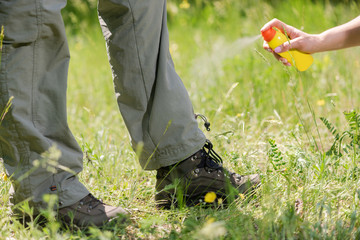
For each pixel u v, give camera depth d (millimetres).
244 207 2084
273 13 6258
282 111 3760
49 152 1853
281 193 2219
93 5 6160
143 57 2010
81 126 3791
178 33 7281
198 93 4320
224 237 1780
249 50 4812
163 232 1925
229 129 3168
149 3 1963
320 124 3494
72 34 8102
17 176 1844
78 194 1948
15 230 1847
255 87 4129
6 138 1814
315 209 1965
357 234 1784
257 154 2896
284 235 1745
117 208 2010
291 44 2320
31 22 1745
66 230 1915
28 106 1818
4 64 1756
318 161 2516
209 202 2217
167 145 2096
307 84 4023
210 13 8133
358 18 2350
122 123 3664
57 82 1868
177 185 2135
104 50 6469
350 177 2350
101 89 4984
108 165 2770
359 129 2459
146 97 2047
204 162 2201
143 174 2670
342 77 4297
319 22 5988
